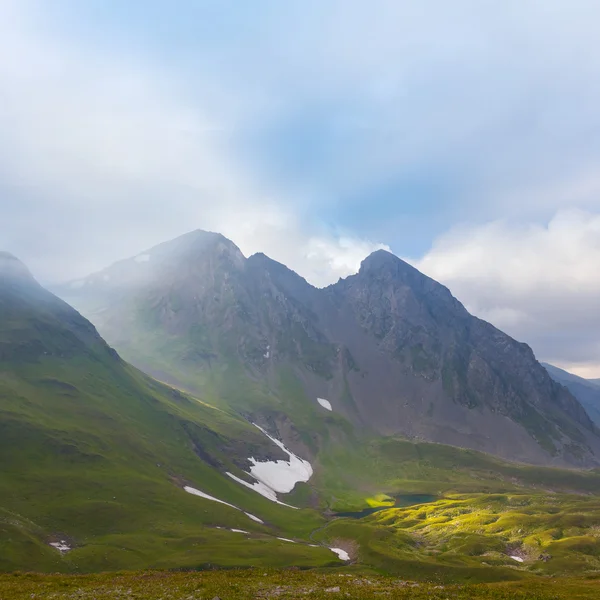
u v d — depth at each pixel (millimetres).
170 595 43188
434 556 145875
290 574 55344
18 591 45750
